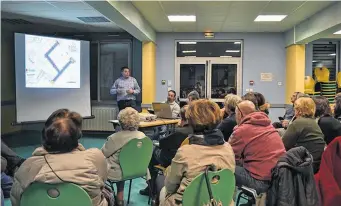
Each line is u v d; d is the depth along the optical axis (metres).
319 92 7.79
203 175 1.82
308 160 2.07
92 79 7.91
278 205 2.07
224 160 1.91
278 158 2.37
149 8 5.54
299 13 5.89
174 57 7.98
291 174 2.07
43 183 1.65
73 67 6.75
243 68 7.94
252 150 2.43
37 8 5.37
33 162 1.70
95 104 7.91
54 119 1.83
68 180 1.65
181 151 1.89
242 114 2.67
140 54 7.67
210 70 7.99
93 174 1.74
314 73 8.04
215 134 1.94
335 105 3.47
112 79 7.90
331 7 5.24
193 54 7.99
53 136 1.72
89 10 5.52
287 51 7.73
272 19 6.44
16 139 6.86
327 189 2.19
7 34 6.96
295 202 2.04
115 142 2.86
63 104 6.59
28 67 6.05
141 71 7.65
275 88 7.92
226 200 1.93
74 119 1.91
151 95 7.55
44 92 6.29
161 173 3.21
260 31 7.79
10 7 5.29
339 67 8.20
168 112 5.16
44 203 1.68
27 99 6.06
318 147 2.61
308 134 2.63
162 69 7.98
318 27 5.79
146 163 3.01
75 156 1.74
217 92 8.02
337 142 2.26
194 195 1.82
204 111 1.94
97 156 1.89
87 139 7.04
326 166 2.24
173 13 5.89
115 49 7.85
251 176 2.42
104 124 7.68
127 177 2.92
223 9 5.59
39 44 6.18
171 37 7.93
